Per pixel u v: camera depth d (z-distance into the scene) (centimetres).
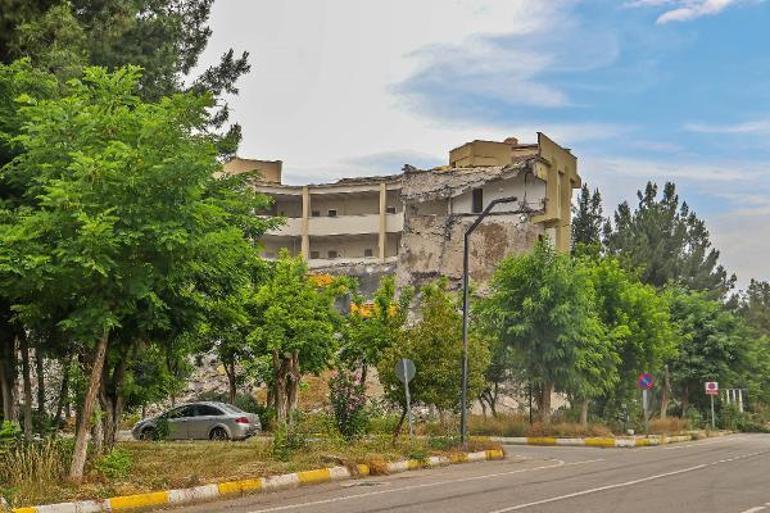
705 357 5484
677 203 7606
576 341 3588
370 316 3669
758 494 1540
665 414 5216
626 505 1366
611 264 4166
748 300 10181
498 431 3741
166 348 1961
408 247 5725
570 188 5897
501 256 5412
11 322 1623
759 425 5869
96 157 1327
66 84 1731
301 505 1398
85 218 1288
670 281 6134
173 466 1809
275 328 3284
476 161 5894
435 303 2781
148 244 1391
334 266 6219
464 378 2644
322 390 4916
